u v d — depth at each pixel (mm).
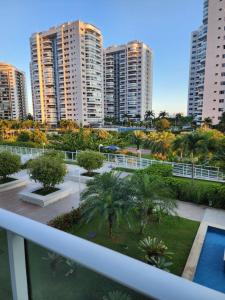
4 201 9914
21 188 11664
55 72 70125
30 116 80312
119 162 16453
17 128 50688
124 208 6504
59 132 47969
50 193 10016
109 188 6832
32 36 69812
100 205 6406
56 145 24000
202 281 5672
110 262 692
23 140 29984
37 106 73188
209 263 6324
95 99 69438
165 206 7191
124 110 82375
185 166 14297
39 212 8852
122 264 677
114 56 81562
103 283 720
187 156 14039
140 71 77188
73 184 12367
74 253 754
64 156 16906
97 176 7426
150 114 67562
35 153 18000
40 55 69562
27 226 919
